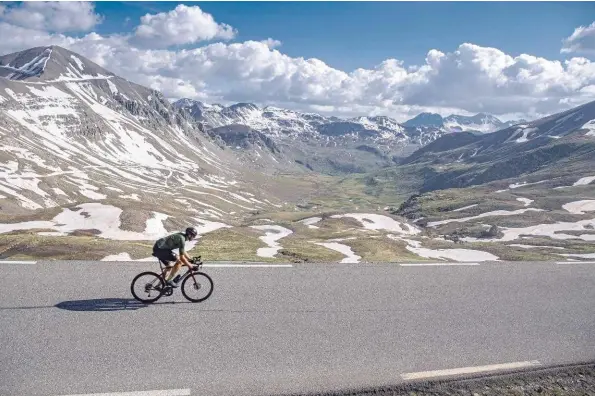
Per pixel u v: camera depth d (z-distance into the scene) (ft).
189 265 44.57
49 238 111.75
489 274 58.70
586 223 555.69
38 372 29.40
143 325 37.42
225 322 38.99
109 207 418.72
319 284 50.70
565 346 37.68
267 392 28.73
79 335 34.91
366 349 35.35
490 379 31.91
